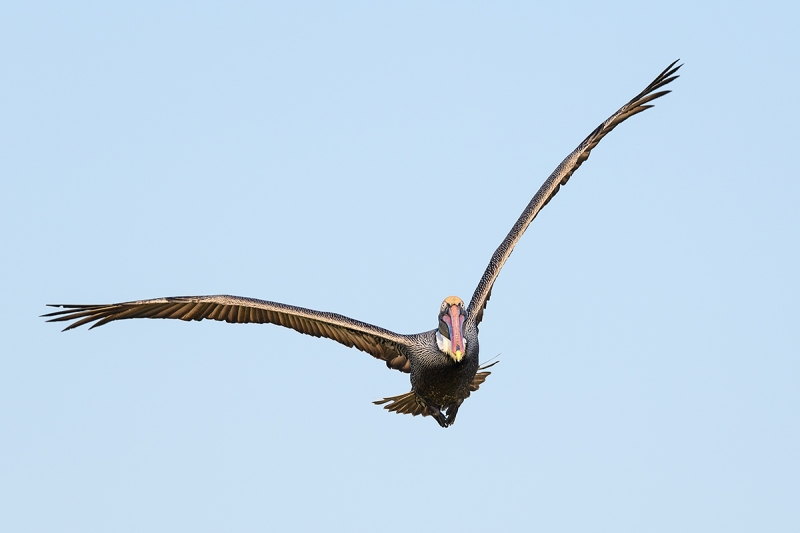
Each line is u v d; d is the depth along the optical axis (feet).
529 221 53.01
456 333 48.62
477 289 52.03
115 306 47.09
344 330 51.13
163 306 48.01
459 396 51.72
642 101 54.34
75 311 46.88
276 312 49.49
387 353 52.13
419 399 52.70
